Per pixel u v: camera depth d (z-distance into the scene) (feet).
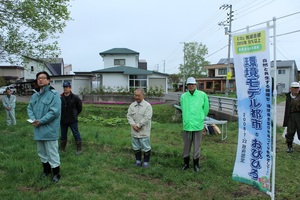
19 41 50.55
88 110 53.67
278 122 38.27
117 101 81.82
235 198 12.66
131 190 13.10
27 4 43.80
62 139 20.29
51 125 13.39
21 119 41.57
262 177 11.75
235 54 12.43
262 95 11.43
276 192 13.26
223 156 19.53
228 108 41.68
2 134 25.80
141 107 16.69
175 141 25.17
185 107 16.02
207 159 18.60
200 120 15.71
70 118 19.61
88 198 12.04
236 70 12.48
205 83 171.63
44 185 13.15
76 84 92.48
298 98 20.52
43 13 47.73
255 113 11.83
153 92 82.23
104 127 33.42
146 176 15.51
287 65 149.69
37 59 55.16
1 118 41.04
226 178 15.05
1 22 45.39
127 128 33.06
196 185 14.08
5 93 32.89
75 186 13.41
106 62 112.27
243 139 12.55
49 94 13.44
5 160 16.97
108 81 92.17
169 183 14.46
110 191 12.91
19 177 14.05
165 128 33.30
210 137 27.73
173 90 202.59
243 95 12.30
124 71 90.99
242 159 12.65
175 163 17.54
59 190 12.60
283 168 16.81
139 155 17.10
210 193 12.94
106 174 15.14
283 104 83.61
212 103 52.21
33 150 19.58
